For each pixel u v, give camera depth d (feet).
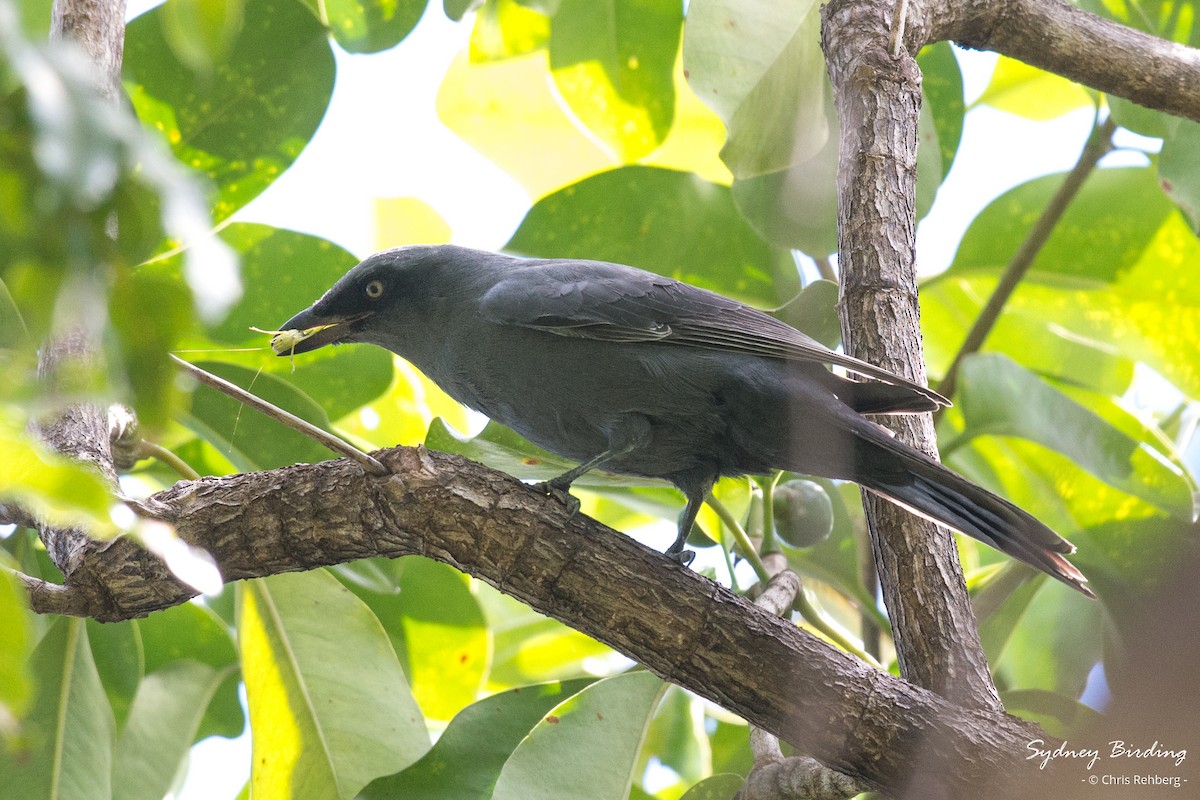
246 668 31.55
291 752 31.07
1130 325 39.01
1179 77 31.81
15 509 25.48
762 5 30.89
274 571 24.91
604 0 37.76
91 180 7.47
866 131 27.84
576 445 32.42
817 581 39.04
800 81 30.81
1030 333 41.50
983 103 44.24
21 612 10.52
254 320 34.78
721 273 35.37
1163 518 33.78
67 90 7.57
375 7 35.17
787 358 29.99
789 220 32.94
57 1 27.94
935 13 30.96
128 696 34.53
